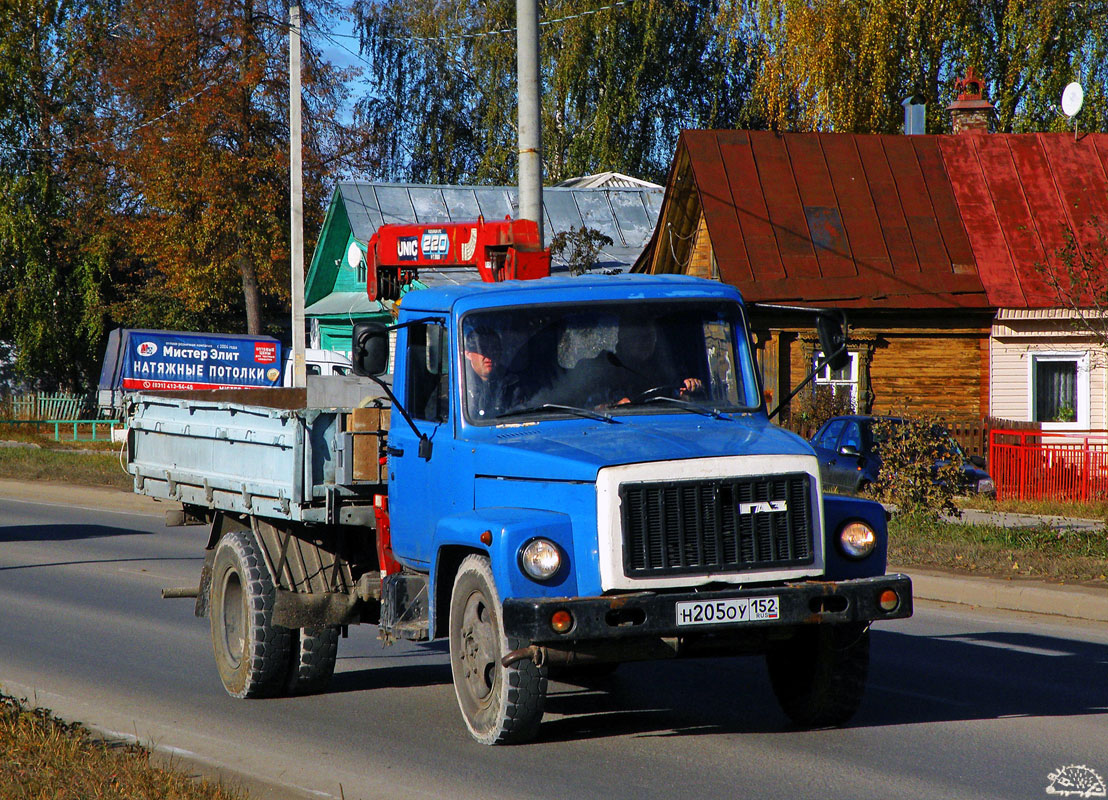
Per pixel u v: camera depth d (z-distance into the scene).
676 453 11.17
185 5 76.94
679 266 54.19
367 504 14.14
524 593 10.95
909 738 12.40
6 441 64.81
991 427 41.06
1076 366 45.38
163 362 65.06
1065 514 33.09
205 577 15.98
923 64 64.50
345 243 73.75
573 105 85.50
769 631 11.38
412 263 26.34
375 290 27.20
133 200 86.62
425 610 13.21
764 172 49.16
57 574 25.78
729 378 12.86
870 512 11.80
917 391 46.44
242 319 101.19
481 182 88.38
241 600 14.80
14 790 9.79
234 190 76.31
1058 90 63.84
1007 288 46.03
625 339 12.74
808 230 47.78
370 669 16.66
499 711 11.58
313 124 79.69
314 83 79.00
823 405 44.53
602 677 15.73
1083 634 18.81
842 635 12.28
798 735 12.55
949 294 45.84
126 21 79.88
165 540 31.94
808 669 12.69
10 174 84.56
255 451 14.62
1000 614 20.75
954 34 64.44
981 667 16.28
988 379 46.12
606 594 10.92
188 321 90.75
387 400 14.55
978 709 13.77
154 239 78.25
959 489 29.94
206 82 77.31
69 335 86.62
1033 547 25.16
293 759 11.77
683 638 11.16
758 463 11.20
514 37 86.69
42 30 87.19
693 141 49.53
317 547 14.75
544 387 12.53
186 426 16.31
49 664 16.66
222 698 14.70
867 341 46.31
